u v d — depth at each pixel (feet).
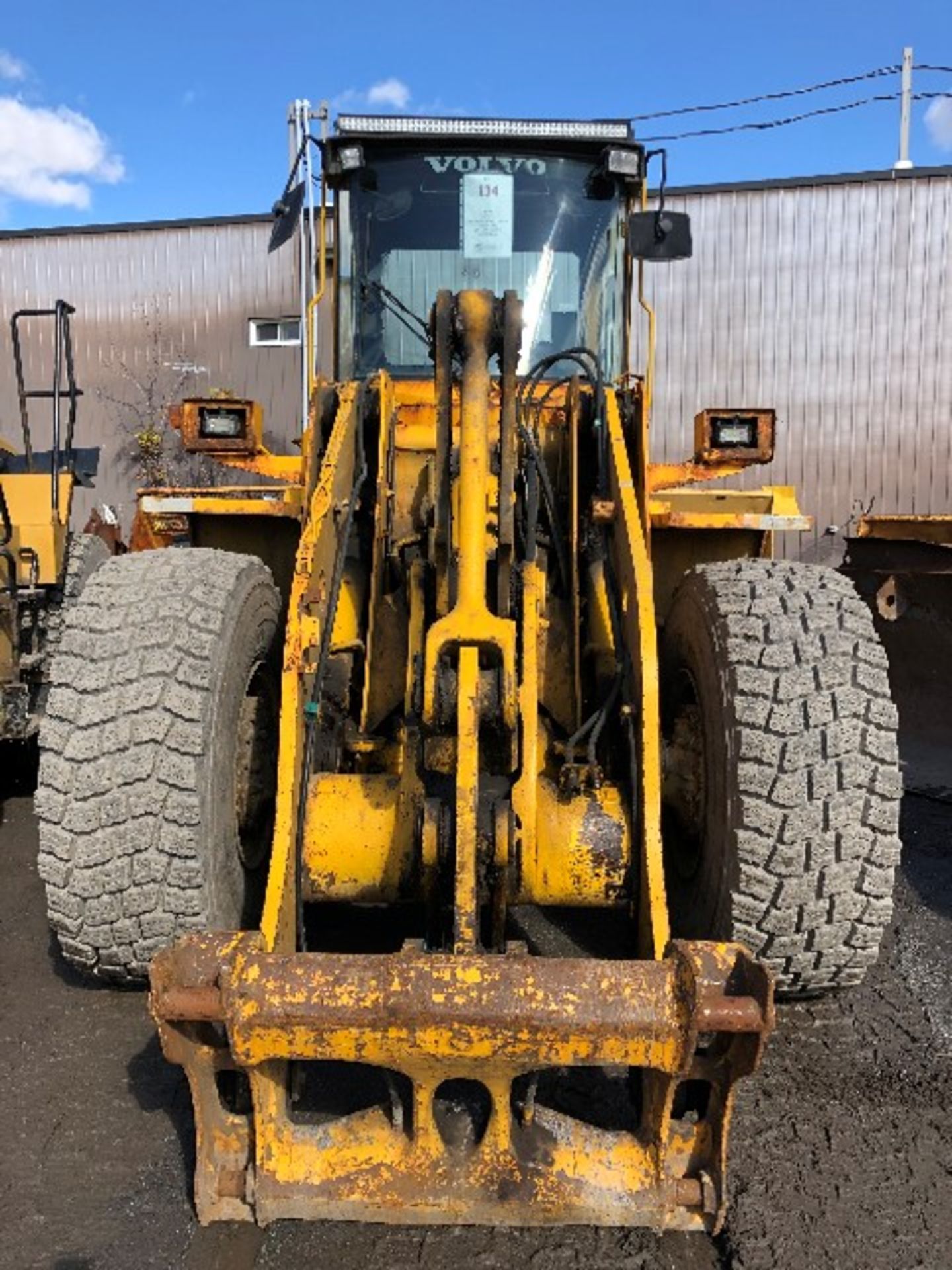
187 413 13.89
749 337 43.06
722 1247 7.79
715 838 10.03
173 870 9.70
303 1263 7.58
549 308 15.19
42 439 47.93
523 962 7.19
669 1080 7.26
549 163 15.17
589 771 9.86
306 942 10.91
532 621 9.45
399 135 14.78
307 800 9.50
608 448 11.51
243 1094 8.32
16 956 12.50
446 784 9.15
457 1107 8.14
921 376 42.32
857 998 11.64
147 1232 7.89
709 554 14.32
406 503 12.28
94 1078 9.89
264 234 45.52
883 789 9.62
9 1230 7.93
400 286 15.11
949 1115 9.48
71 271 46.98
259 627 11.49
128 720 9.70
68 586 18.78
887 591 22.94
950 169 41.55
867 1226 8.02
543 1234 7.88
